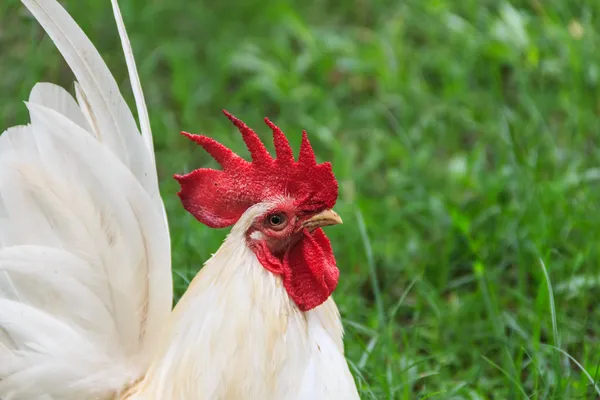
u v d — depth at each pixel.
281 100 11.89
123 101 5.99
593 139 10.89
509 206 9.67
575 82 11.32
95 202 5.94
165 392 5.91
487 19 12.29
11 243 5.99
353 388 6.07
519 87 11.57
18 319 5.96
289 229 5.97
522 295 8.63
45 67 11.69
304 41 12.81
